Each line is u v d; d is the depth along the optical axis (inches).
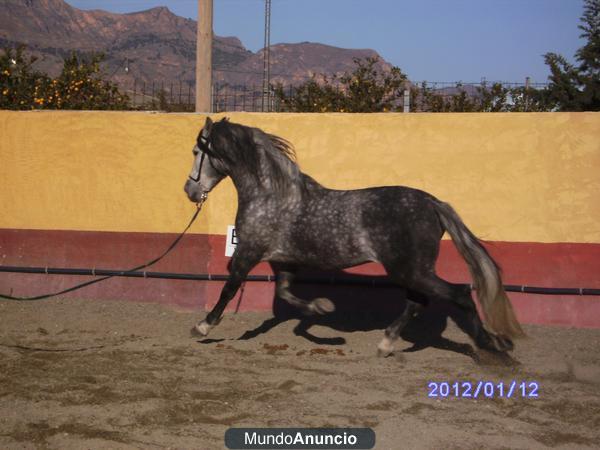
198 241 326.0
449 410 193.8
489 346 234.7
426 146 305.1
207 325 257.4
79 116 336.2
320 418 186.1
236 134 250.7
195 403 195.9
